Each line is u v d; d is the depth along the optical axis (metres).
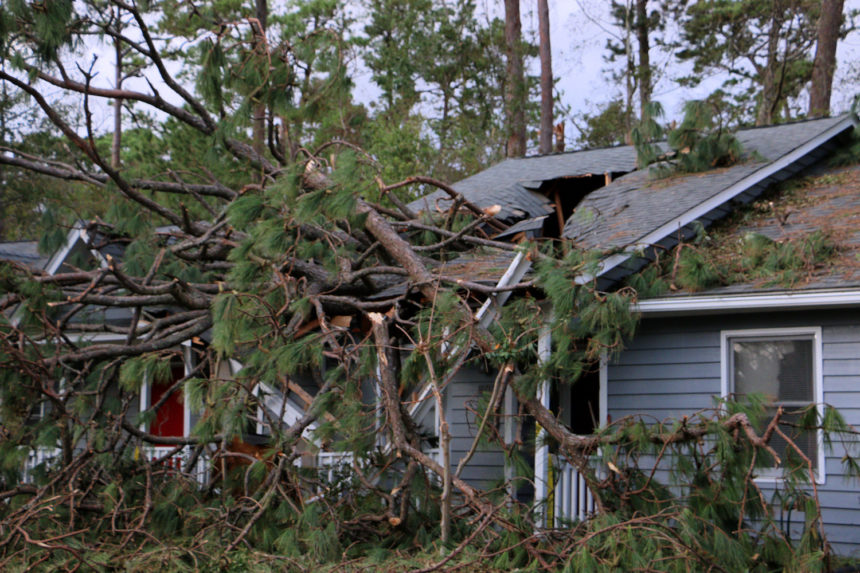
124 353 8.16
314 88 9.72
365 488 7.31
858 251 8.11
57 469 7.58
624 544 5.55
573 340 7.36
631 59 30.94
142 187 9.27
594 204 11.05
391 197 10.02
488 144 26.61
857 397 7.67
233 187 10.81
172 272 9.27
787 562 5.71
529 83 25.45
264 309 7.45
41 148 18.73
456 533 6.77
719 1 30.25
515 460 6.87
